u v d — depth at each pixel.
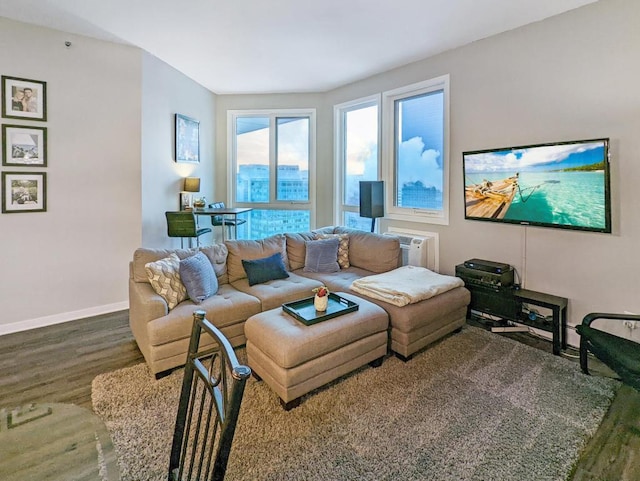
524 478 1.68
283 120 5.68
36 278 3.47
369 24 3.24
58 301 3.60
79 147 3.62
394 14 3.04
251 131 5.76
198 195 5.18
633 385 2.09
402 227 4.56
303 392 2.22
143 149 4.06
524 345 3.05
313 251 3.94
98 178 3.75
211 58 4.14
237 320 2.88
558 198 2.99
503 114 3.42
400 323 2.75
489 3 2.85
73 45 3.51
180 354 2.57
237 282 3.48
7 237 3.30
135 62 3.88
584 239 2.98
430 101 4.23
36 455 1.39
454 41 3.60
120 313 3.85
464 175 3.71
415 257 4.10
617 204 2.79
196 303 2.83
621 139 2.74
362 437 1.94
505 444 1.89
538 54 3.15
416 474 1.70
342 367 2.43
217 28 3.34
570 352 2.94
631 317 2.53
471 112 3.68
